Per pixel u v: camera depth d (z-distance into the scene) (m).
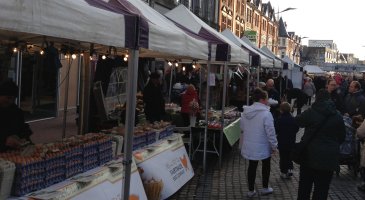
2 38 5.98
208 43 7.71
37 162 4.49
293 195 7.85
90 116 8.96
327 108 6.07
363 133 7.31
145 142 7.18
